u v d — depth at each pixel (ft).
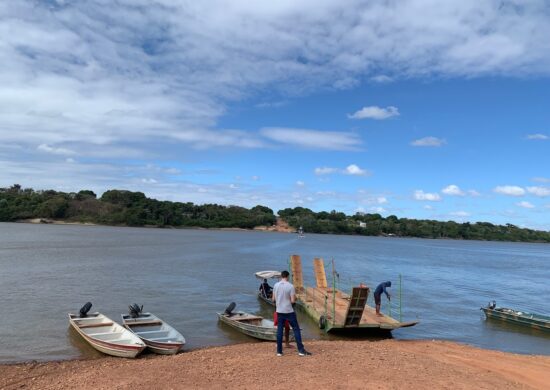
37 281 109.81
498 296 123.44
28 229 406.21
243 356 43.19
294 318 43.14
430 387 34.12
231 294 102.83
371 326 61.57
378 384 34.17
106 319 60.64
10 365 45.85
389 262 234.17
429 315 87.81
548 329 74.64
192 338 60.70
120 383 35.17
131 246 249.34
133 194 646.33
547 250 581.94
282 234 627.87
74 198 610.24
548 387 38.37
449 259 280.92
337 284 125.29
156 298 93.20
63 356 50.19
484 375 39.42
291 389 32.50
